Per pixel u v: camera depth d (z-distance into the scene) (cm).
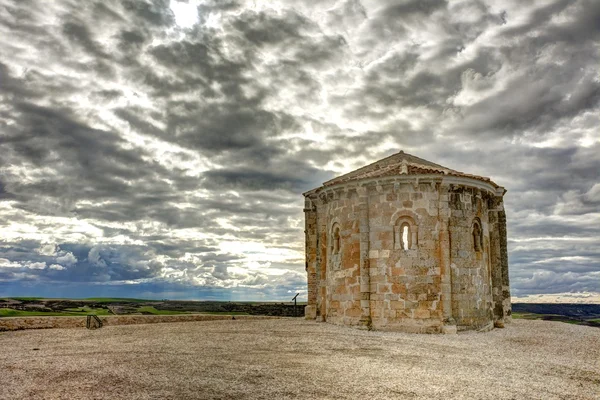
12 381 1312
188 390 1191
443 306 2503
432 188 2617
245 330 2531
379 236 2638
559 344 2195
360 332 2422
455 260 2611
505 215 3253
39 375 1389
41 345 2044
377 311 2580
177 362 1562
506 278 3259
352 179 2733
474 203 2758
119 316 3017
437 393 1202
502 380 1378
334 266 2881
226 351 1792
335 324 2828
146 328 2722
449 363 1616
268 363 1545
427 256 2562
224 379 1311
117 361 1595
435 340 2189
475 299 2664
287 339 2127
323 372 1412
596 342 2328
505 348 2016
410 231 2603
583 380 1432
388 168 2859
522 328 2914
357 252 2714
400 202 2627
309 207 3594
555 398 1202
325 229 3138
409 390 1222
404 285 2552
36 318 2744
